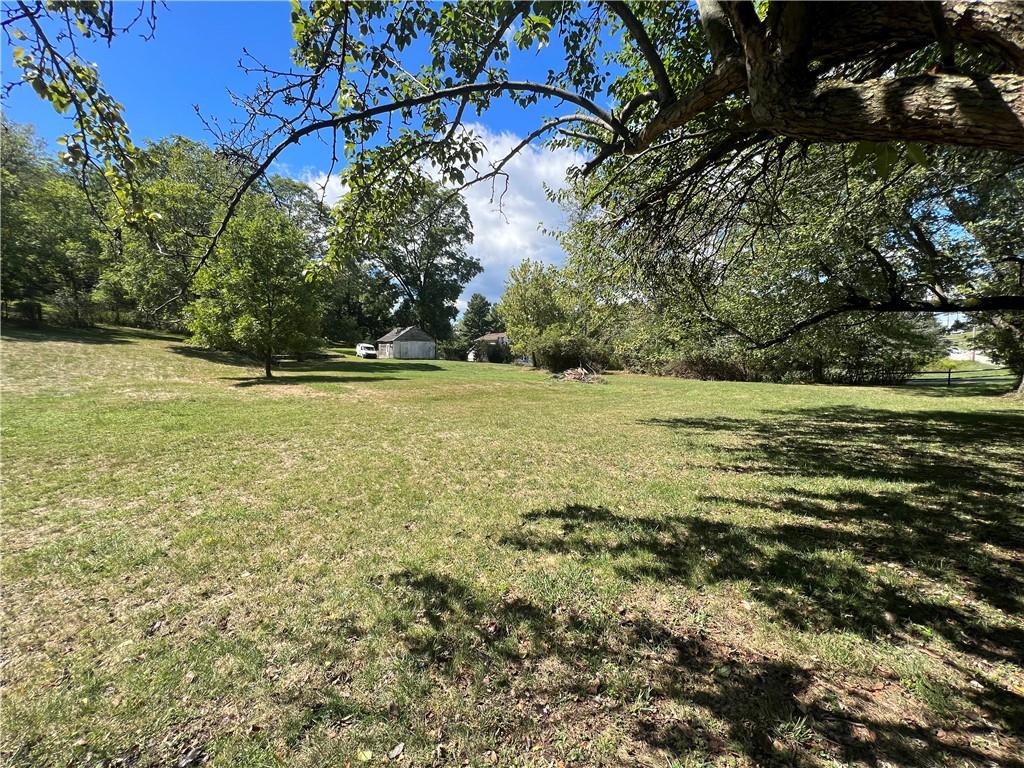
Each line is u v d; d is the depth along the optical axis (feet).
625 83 14.57
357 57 9.53
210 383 57.00
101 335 83.56
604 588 10.87
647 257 19.17
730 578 11.25
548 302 118.42
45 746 6.68
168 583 11.34
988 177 20.85
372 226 12.66
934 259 25.35
